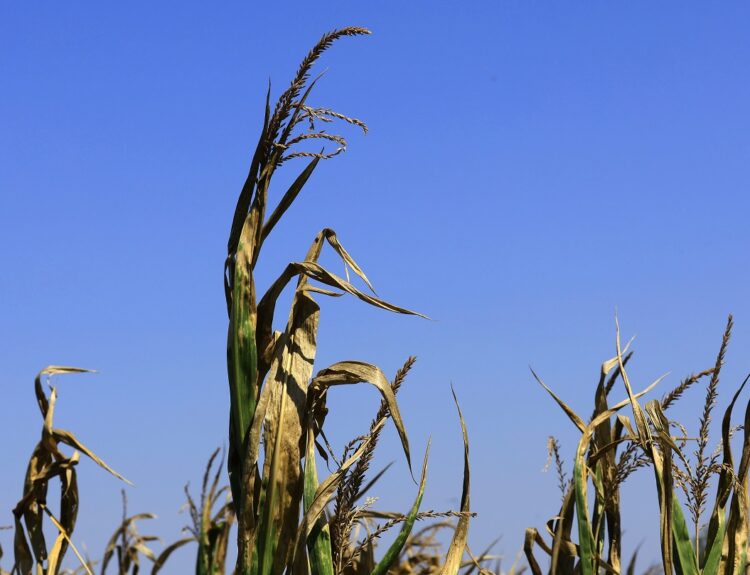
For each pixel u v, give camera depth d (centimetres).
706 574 397
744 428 400
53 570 395
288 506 377
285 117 382
